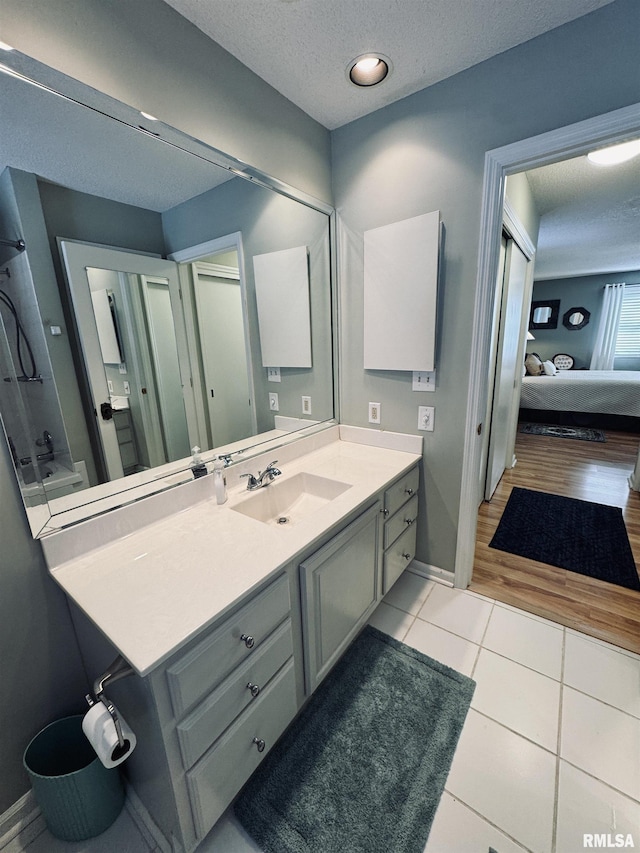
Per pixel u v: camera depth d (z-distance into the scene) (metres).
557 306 7.46
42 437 1.01
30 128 0.91
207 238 1.41
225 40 1.27
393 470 1.72
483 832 1.02
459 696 1.41
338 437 2.23
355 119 1.77
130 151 1.12
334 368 2.13
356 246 1.91
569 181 2.59
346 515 1.30
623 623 1.75
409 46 1.33
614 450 4.28
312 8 1.15
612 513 2.79
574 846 0.99
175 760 0.82
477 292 1.62
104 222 1.11
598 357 7.20
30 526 0.99
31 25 0.87
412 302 1.76
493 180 1.48
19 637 1.01
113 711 0.80
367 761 1.20
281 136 1.59
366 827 1.04
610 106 1.23
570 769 1.17
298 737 1.28
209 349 1.50
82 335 1.08
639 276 6.62
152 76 1.11
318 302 1.96
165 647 0.75
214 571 1.00
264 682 1.03
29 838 1.04
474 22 1.23
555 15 1.21
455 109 1.51
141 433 1.27
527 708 1.36
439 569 2.06
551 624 1.76
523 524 2.67
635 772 1.16
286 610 1.10
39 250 0.97
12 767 1.04
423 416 1.90
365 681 1.48
